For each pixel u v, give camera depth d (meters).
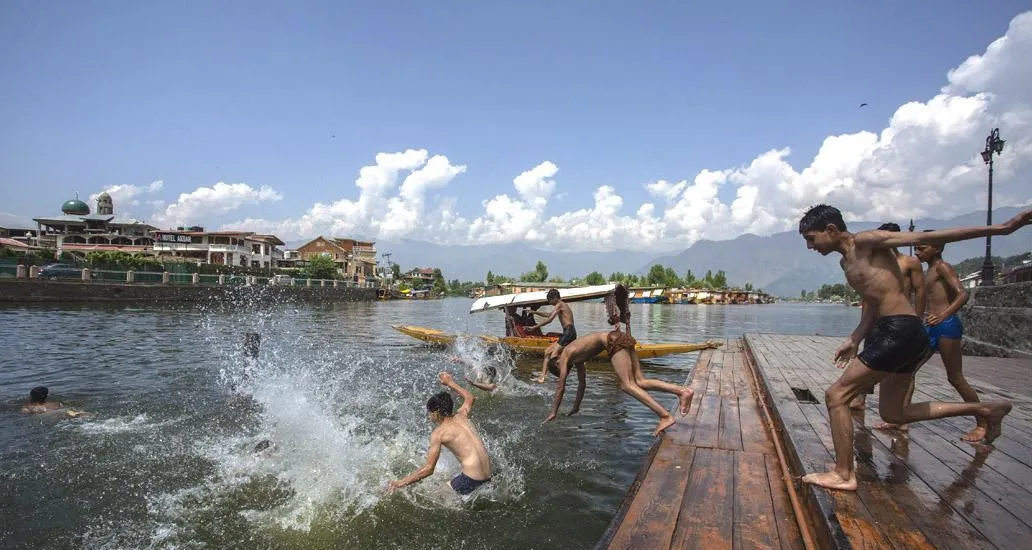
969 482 4.26
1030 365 10.66
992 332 13.38
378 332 24.31
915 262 5.55
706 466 5.33
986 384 8.52
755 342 15.69
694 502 4.46
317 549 5.06
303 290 57.22
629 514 4.23
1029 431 5.71
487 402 10.33
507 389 11.49
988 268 16.95
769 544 3.76
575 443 7.86
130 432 8.23
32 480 6.47
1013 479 4.34
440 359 15.66
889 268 3.95
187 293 43.06
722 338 25.66
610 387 11.78
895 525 3.54
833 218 4.16
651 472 5.16
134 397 10.32
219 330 22.56
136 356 14.98
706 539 3.82
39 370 12.86
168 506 5.86
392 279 108.19
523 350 15.40
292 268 72.50
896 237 3.81
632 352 6.49
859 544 3.30
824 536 3.56
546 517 5.66
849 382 4.07
